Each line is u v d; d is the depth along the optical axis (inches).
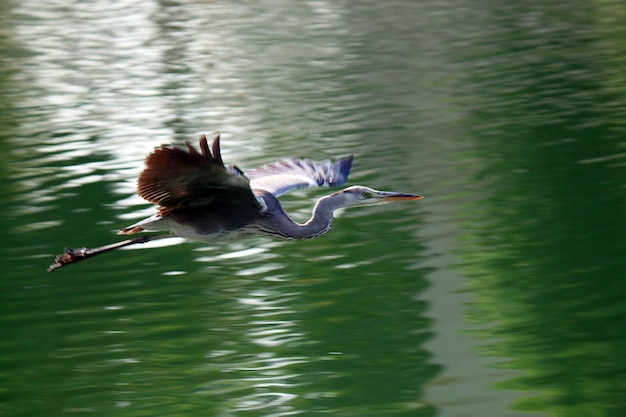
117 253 605.3
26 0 1701.5
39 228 636.1
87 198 691.4
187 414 424.8
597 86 973.2
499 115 885.2
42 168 765.9
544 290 528.7
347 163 450.9
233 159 765.3
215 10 1549.0
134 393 442.0
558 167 730.2
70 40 1347.2
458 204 665.6
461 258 576.7
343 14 1465.3
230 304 528.4
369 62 1138.7
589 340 475.2
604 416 411.2
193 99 991.0
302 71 1103.6
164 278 563.5
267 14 1498.5
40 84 1085.1
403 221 642.8
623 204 644.1
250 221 384.8
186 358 469.4
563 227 612.4
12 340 493.0
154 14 1536.7
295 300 529.0
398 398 433.4
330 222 418.3
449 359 461.1
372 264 576.4
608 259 560.1
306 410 426.6
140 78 1102.4
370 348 477.4
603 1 1459.2
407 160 758.5
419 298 524.4
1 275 568.4
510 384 440.1
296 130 853.8
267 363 465.4
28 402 438.0
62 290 547.8
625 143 778.2
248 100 976.9
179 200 363.9
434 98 954.1
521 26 1314.0
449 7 1483.8
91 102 994.7
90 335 495.5
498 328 489.1
